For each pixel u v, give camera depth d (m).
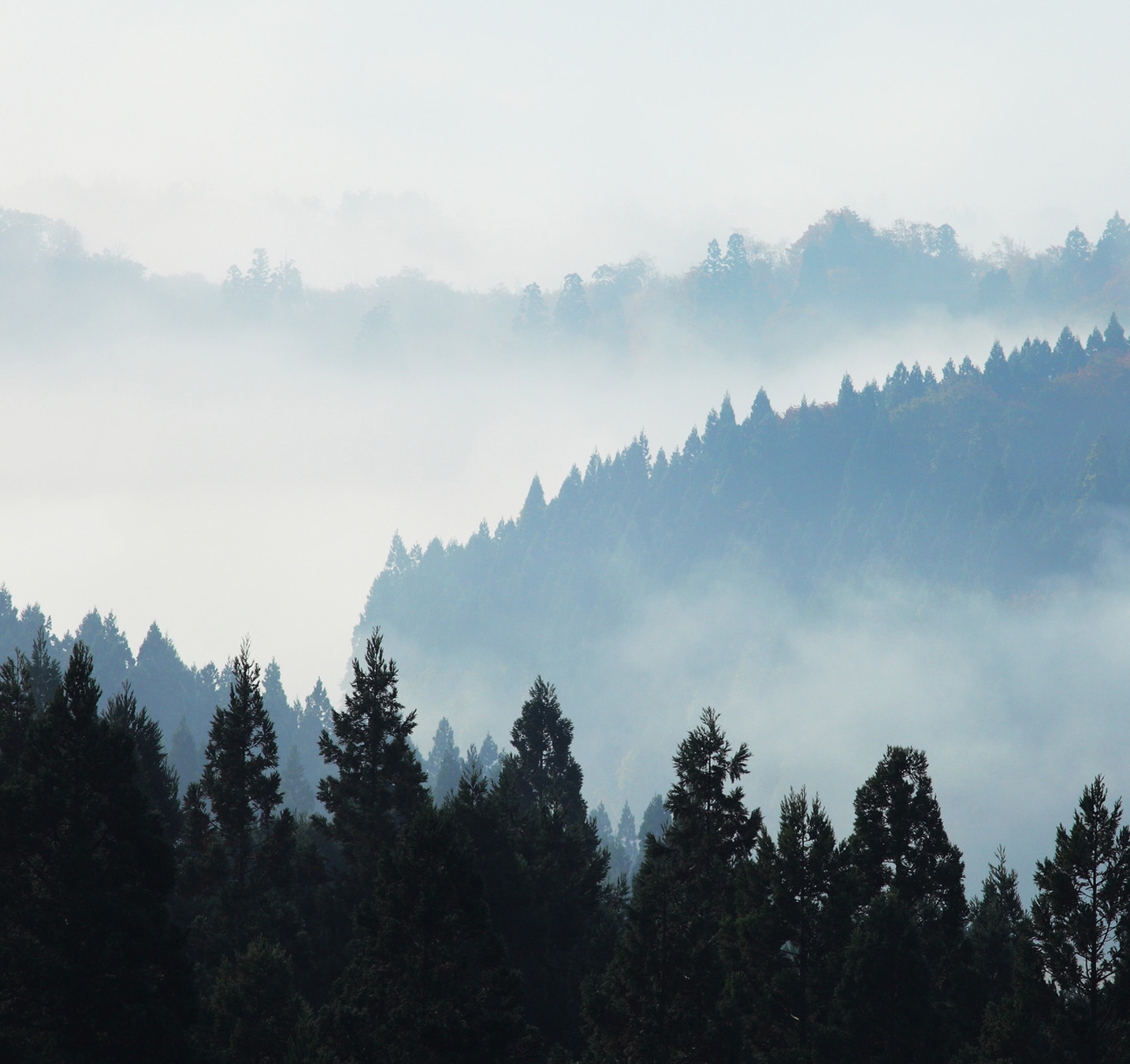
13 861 24.92
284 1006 29.69
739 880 35.94
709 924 32.09
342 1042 25.92
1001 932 40.12
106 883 25.12
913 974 30.94
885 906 31.83
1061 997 31.34
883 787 38.53
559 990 38.62
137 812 25.89
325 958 37.72
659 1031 30.39
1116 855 31.02
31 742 25.77
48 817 24.95
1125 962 30.23
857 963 31.09
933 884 37.34
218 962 34.59
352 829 40.28
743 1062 30.56
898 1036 30.34
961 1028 33.84
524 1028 27.84
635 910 31.80
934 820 38.06
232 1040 28.73
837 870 34.31
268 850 37.31
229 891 36.25
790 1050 31.23
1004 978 38.78
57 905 24.52
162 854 25.86
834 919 33.41
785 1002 32.66
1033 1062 29.89
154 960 24.89
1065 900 31.22
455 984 27.20
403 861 28.30
